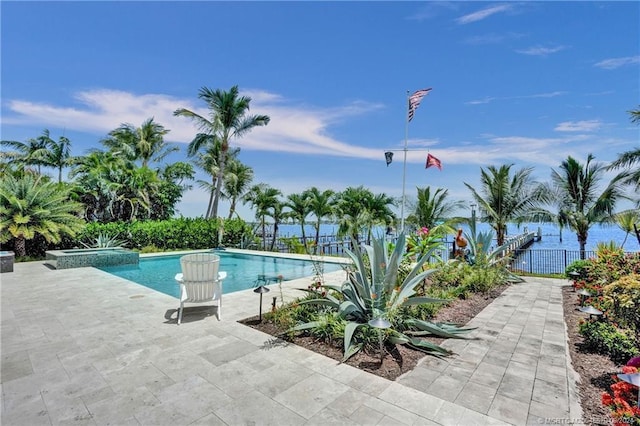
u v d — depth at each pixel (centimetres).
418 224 1584
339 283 819
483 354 383
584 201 1470
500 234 1486
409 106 1146
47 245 1326
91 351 381
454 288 712
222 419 251
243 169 2419
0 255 945
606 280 610
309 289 529
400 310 471
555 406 272
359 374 326
